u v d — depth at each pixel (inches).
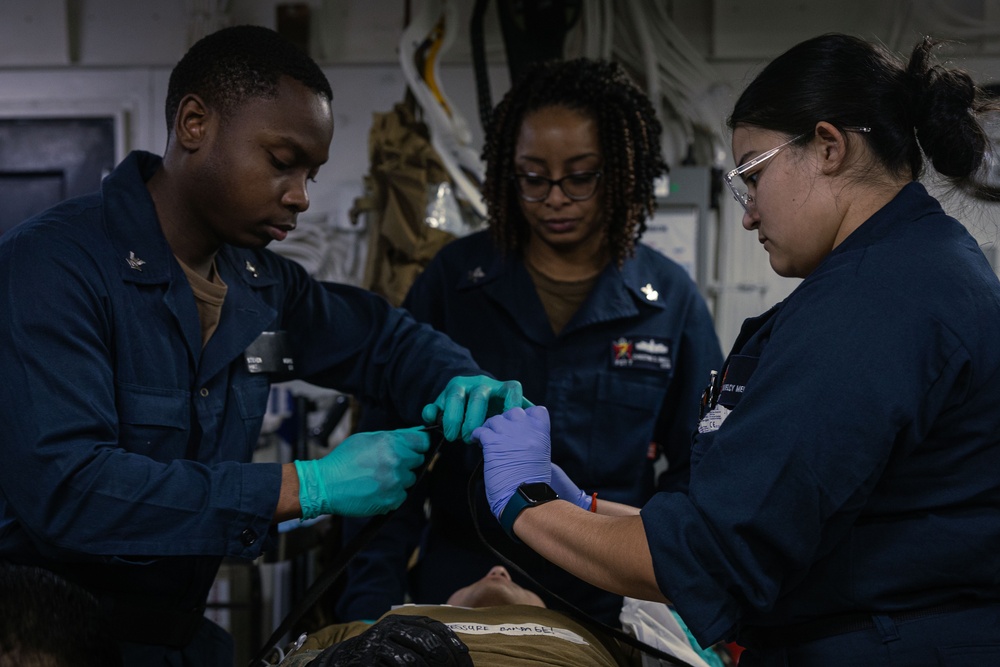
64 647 44.1
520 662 53.9
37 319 51.5
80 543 50.9
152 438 56.9
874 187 50.1
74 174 145.9
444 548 83.1
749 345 52.7
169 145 57.9
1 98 145.3
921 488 47.4
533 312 84.4
